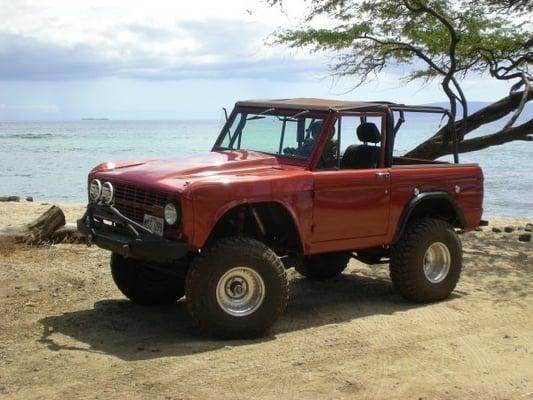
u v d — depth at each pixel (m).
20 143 74.12
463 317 6.77
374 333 6.21
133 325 6.34
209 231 5.61
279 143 6.78
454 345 5.92
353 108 6.57
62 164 40.72
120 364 5.29
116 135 111.88
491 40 12.29
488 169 38.62
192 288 5.70
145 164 6.54
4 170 35.94
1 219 12.22
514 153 53.66
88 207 6.32
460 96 11.63
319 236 6.35
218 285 5.71
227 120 7.41
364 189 6.59
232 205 5.71
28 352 5.51
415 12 11.77
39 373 5.08
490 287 8.05
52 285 7.48
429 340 6.05
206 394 4.78
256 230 6.43
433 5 11.98
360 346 5.84
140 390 4.81
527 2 11.92
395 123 6.98
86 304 6.98
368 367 5.36
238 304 5.88
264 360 5.44
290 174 6.12
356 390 4.92
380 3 12.02
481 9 12.15
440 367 5.41
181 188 5.54
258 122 7.02
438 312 6.93
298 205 6.14
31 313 6.57
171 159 6.69
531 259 9.77
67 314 6.60
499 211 21.98
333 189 6.36
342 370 5.28
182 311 6.87
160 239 5.57
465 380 5.16
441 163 7.70
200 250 5.81
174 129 179.50
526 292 7.82
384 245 6.98
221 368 5.25
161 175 5.94
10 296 7.00
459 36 11.56
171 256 5.52
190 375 5.10
